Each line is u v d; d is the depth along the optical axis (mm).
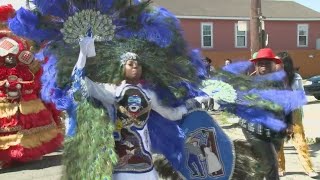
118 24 4117
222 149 4648
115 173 3777
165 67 4344
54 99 3957
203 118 4594
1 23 7668
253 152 4871
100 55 4027
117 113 3842
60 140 8250
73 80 3762
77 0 3908
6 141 7660
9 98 7707
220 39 34781
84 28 3957
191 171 4551
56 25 3938
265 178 4934
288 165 7312
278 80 5102
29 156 7730
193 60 4625
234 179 4742
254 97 4777
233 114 4801
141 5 4113
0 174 7391
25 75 7801
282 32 37250
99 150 3625
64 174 3822
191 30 34000
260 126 4793
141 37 4262
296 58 37281
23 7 3910
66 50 3992
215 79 4867
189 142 4551
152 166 3912
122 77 3922
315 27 38062
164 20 4352
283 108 4789
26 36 3951
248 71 5344
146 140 3914
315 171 6809
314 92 19188
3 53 7574
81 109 3748
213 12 34812
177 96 4371
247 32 35250
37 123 7887
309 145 8945
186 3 35562
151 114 4207
